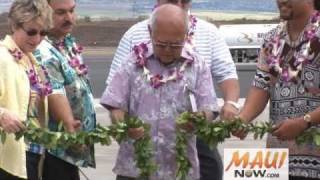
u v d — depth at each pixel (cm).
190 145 519
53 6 580
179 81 518
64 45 588
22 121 495
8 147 503
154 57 521
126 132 498
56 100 550
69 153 568
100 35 5675
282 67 532
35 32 518
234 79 654
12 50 515
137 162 505
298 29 527
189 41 639
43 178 567
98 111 1441
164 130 518
